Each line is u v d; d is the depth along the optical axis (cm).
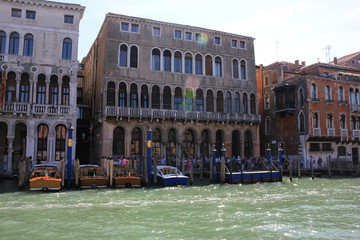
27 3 2467
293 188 2008
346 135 3334
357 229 1048
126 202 1491
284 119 3391
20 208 1336
